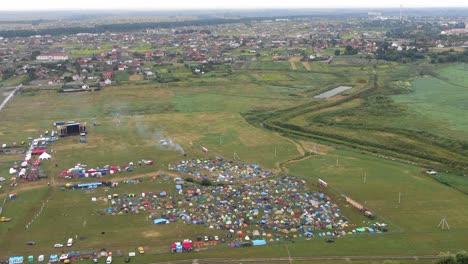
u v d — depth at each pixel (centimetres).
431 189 16362
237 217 14338
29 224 13888
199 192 16000
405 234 13325
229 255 12300
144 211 14688
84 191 16125
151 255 12300
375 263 11875
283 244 12825
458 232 13412
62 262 11988
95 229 13612
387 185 16712
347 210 14800
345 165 18762
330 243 12862
